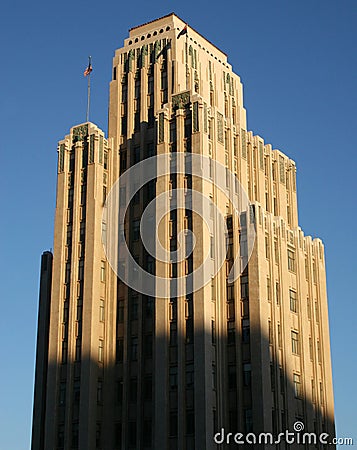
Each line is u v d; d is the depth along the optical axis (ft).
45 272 383.45
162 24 389.39
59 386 335.06
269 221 347.15
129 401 326.44
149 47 387.96
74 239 355.97
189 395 305.32
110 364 335.26
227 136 363.15
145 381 324.80
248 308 325.62
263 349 317.63
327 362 367.45
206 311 313.32
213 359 312.91
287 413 323.57
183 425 301.63
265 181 386.52
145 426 317.83
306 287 368.48
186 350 312.50
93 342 334.65
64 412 328.70
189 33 388.98
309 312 366.43
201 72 386.11
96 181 360.69
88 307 339.36
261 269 330.34
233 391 315.78
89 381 327.06
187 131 346.33
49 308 374.84
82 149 371.35
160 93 373.40
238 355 319.47
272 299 334.65
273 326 330.54
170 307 322.55
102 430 326.03
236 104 402.72
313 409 347.36
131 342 335.47
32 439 352.28
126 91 386.11
